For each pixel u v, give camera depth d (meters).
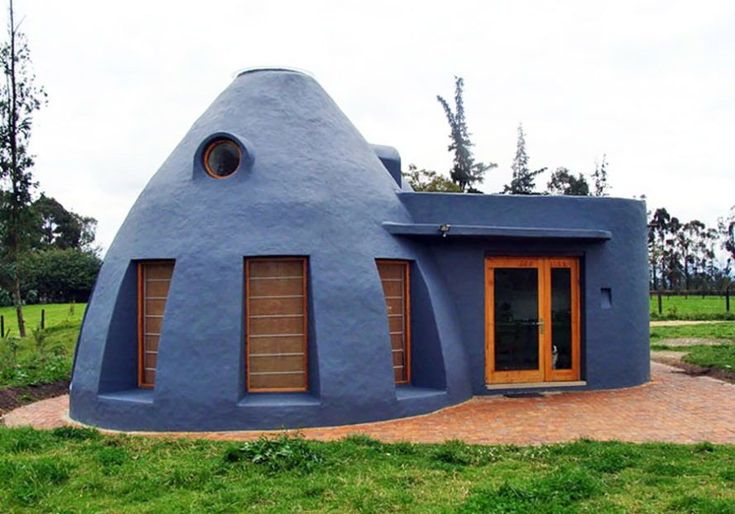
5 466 6.93
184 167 10.81
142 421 9.52
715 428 9.18
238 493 6.26
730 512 5.65
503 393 11.92
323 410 9.45
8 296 27.42
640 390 12.44
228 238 9.91
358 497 6.12
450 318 11.47
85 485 6.60
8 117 26.11
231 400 9.35
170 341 9.59
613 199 12.88
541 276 12.49
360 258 10.24
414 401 10.22
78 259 53.69
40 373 14.42
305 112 11.17
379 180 11.50
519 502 5.94
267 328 10.03
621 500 6.05
